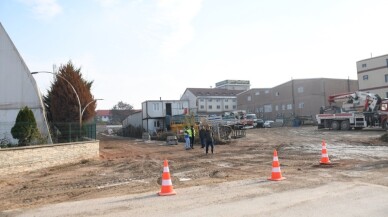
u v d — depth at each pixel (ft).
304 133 121.39
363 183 30.76
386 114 108.47
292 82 231.50
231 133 109.70
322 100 214.48
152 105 183.62
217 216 21.56
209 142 69.82
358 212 21.44
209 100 283.38
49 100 90.74
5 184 41.27
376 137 86.58
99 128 310.86
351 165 43.39
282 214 21.52
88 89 94.22
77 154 64.18
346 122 122.72
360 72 203.92
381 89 192.03
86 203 27.07
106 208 25.00
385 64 190.39
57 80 88.22
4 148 49.08
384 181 31.71
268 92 252.62
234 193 28.25
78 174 48.06
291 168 43.57
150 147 99.50
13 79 74.59
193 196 27.76
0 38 75.10
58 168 55.57
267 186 30.89
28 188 37.93
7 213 24.95
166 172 29.53
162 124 184.14
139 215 22.59
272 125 204.54
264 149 73.67
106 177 44.04
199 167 49.83
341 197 25.50
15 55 75.15
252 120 188.03
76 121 87.56
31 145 55.31
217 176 40.37
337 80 221.05
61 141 65.92
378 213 21.11
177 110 188.55
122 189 34.19
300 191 28.17
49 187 38.01
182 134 122.31
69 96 87.35
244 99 276.62
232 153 68.39
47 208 25.98
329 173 37.52
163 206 24.77
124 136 214.07
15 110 73.46
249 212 22.22
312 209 22.44
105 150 92.12
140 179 40.98
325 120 131.03
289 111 233.14
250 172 42.34
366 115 116.78
